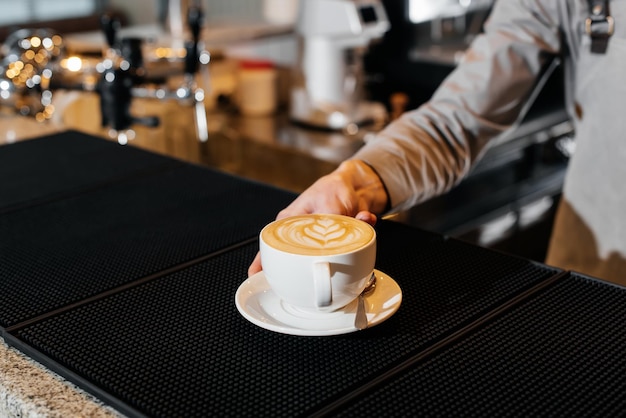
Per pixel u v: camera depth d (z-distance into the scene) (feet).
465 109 3.71
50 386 2.16
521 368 2.16
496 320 2.43
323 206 2.93
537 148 8.40
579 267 4.29
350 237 2.36
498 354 2.23
